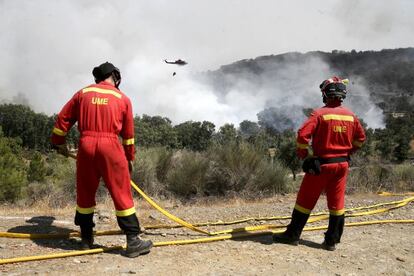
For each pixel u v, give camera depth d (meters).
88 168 4.34
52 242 4.84
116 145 4.32
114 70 4.55
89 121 4.28
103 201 8.04
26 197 9.88
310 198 5.00
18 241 4.82
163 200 8.69
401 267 4.58
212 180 9.38
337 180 4.96
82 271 3.91
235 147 10.16
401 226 6.37
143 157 9.52
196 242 5.02
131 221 4.37
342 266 4.49
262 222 6.40
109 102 4.31
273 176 9.67
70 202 8.40
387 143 53.12
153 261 4.27
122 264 4.14
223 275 3.99
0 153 14.28
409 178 11.24
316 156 4.93
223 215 6.75
